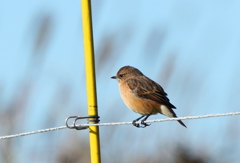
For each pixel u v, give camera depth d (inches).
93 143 359.9
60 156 580.4
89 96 363.3
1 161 560.4
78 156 585.3
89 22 366.3
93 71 363.9
